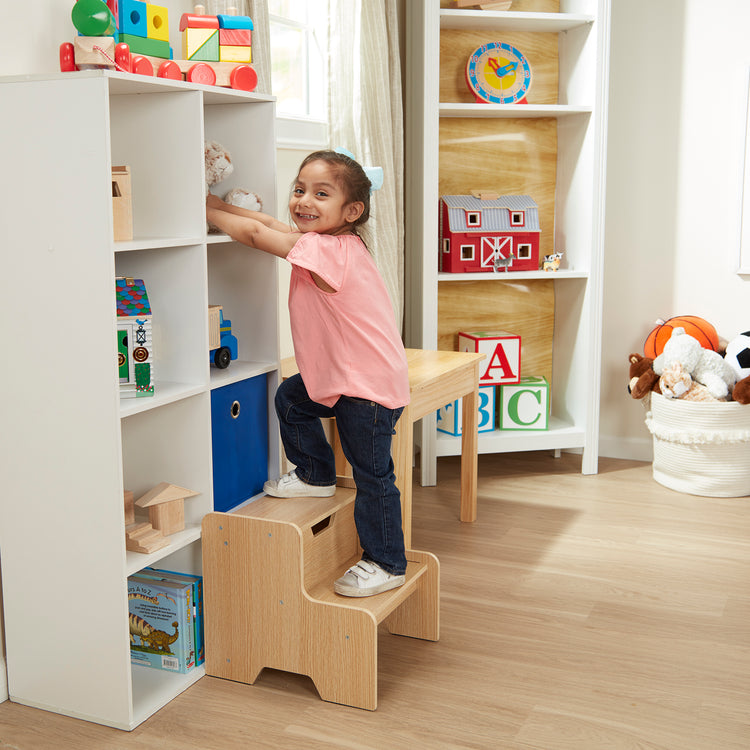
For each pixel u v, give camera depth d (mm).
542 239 3525
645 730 1676
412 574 1976
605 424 3604
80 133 1554
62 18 1816
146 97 1798
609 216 3475
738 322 3367
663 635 2062
